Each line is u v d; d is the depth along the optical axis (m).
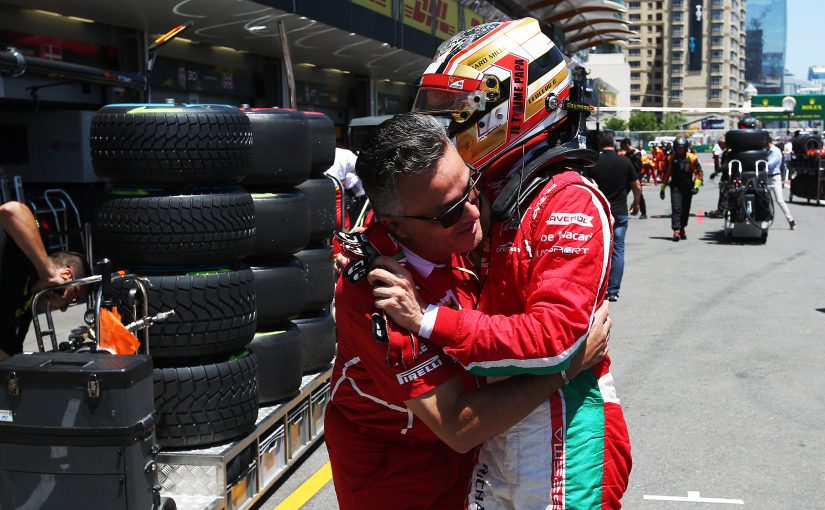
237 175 3.63
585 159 1.82
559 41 32.69
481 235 1.77
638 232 16.77
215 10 9.95
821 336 7.44
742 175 14.45
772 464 4.43
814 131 41.50
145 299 3.26
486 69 1.83
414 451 1.95
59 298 3.51
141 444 2.82
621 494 1.83
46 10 9.46
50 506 2.77
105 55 10.66
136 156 3.34
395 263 1.72
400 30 15.17
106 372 2.71
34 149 10.31
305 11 10.90
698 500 3.98
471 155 1.88
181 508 3.28
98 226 3.53
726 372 6.26
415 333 1.67
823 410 5.33
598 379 1.83
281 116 4.25
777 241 15.02
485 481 1.83
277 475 4.02
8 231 3.35
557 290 1.63
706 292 9.77
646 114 115.62
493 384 1.71
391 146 1.67
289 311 4.18
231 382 3.51
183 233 3.39
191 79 12.81
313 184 4.81
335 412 2.04
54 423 2.73
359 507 2.00
